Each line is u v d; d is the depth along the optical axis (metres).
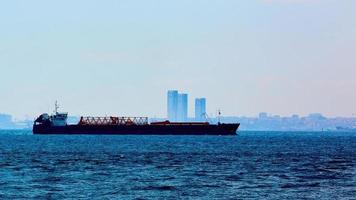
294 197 198.50
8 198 192.38
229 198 195.50
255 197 198.00
